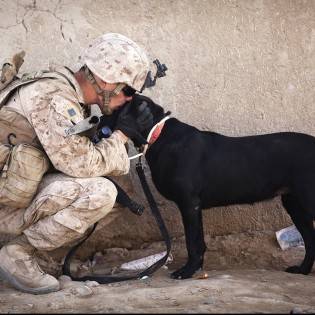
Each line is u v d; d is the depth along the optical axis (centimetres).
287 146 545
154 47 612
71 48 610
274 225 622
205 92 615
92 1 608
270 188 553
